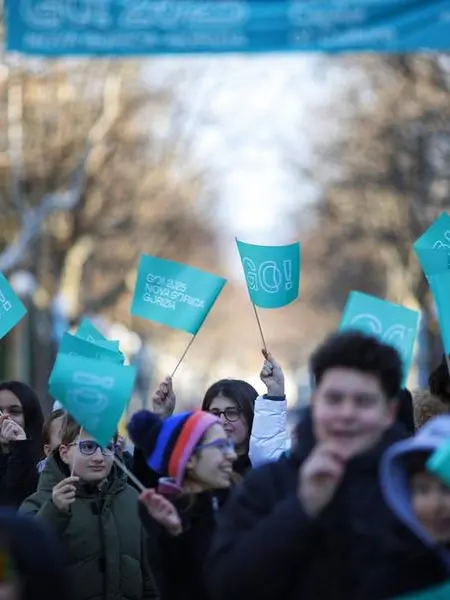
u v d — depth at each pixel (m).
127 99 77.31
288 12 19.81
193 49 19.86
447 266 18.27
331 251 118.25
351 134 80.75
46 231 77.44
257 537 11.23
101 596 17.58
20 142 71.56
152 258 20.42
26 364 79.56
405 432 11.66
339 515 11.09
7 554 9.12
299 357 187.25
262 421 18.03
